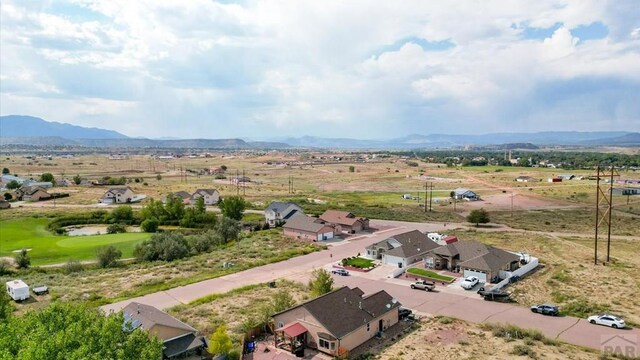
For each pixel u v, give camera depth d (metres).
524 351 43.94
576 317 54.88
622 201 165.75
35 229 120.25
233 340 46.97
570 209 151.38
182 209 131.88
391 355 44.06
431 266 78.25
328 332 44.78
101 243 100.62
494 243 99.12
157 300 61.59
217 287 67.50
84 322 30.94
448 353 44.25
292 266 80.56
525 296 63.09
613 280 69.75
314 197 184.12
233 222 109.81
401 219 133.62
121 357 28.45
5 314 38.84
